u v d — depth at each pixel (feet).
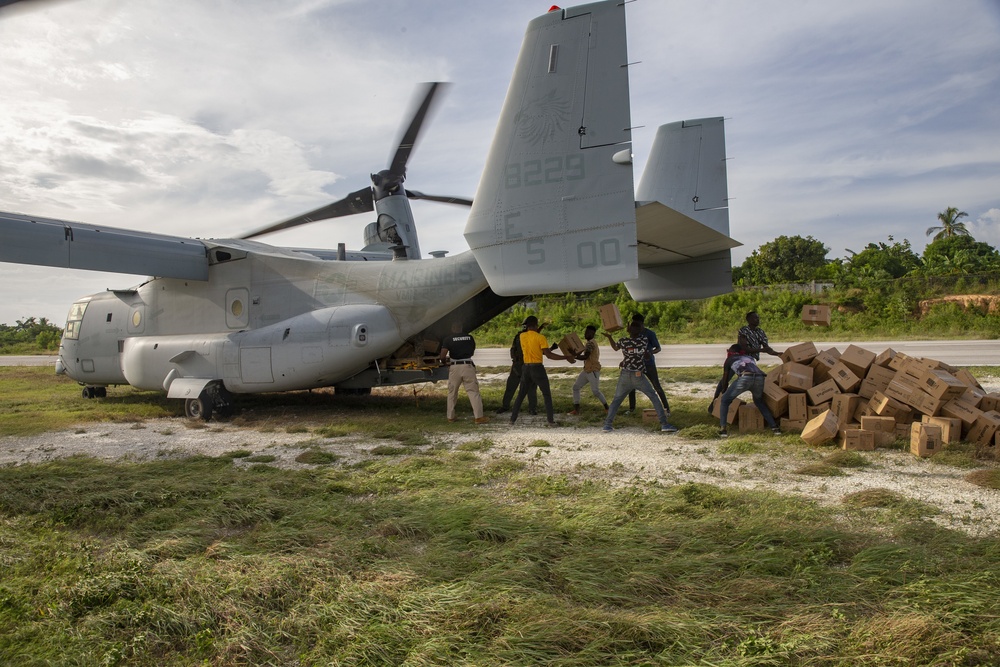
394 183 35.99
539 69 25.57
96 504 16.88
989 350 59.26
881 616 9.83
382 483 18.92
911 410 22.97
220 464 22.29
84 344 43.14
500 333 101.09
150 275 34.58
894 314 94.32
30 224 30.17
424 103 34.55
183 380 34.81
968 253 145.89
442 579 11.70
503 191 26.40
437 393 43.04
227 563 12.59
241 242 40.29
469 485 18.69
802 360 26.50
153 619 10.30
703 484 17.47
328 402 38.81
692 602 10.57
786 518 14.52
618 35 24.02
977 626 9.34
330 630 9.99
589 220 24.41
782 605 10.34
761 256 152.35
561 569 11.78
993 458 20.25
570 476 19.44
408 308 31.76
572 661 8.72
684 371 48.49
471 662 8.79
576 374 51.57
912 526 13.64
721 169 37.50
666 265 35.35
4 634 10.16
